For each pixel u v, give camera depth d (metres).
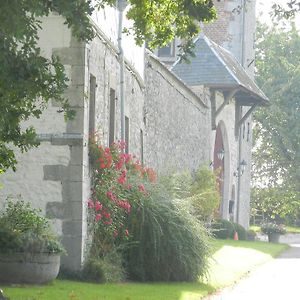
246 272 22.77
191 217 17.75
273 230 44.19
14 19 9.12
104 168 17.39
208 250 17.89
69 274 16.36
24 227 14.91
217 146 41.84
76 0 9.68
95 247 17.17
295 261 29.06
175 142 29.80
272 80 61.66
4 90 9.39
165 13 12.90
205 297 15.91
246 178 48.16
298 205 62.50
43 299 13.16
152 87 26.11
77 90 16.59
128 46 21.75
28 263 14.48
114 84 20.06
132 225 17.34
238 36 47.12
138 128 23.81
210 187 32.38
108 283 16.36
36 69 9.37
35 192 16.66
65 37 16.61
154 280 17.41
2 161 11.02
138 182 18.11
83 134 16.64
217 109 39.16
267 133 63.34
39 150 16.69
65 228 16.58
